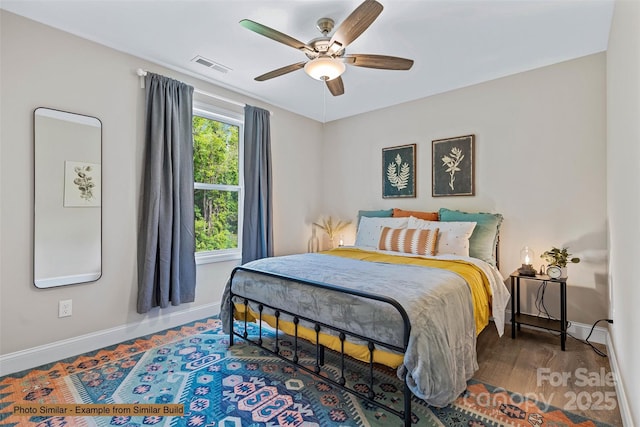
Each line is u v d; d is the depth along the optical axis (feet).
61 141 7.34
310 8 6.54
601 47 8.09
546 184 9.16
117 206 8.23
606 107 8.16
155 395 5.88
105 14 6.77
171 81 9.06
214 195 10.93
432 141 11.45
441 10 6.57
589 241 8.50
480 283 7.46
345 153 14.17
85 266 7.70
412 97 11.70
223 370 6.78
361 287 5.86
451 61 8.86
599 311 8.35
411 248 9.56
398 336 4.91
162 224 8.78
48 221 7.16
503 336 8.76
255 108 11.59
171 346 8.00
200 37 7.69
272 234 12.06
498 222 9.58
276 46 8.12
